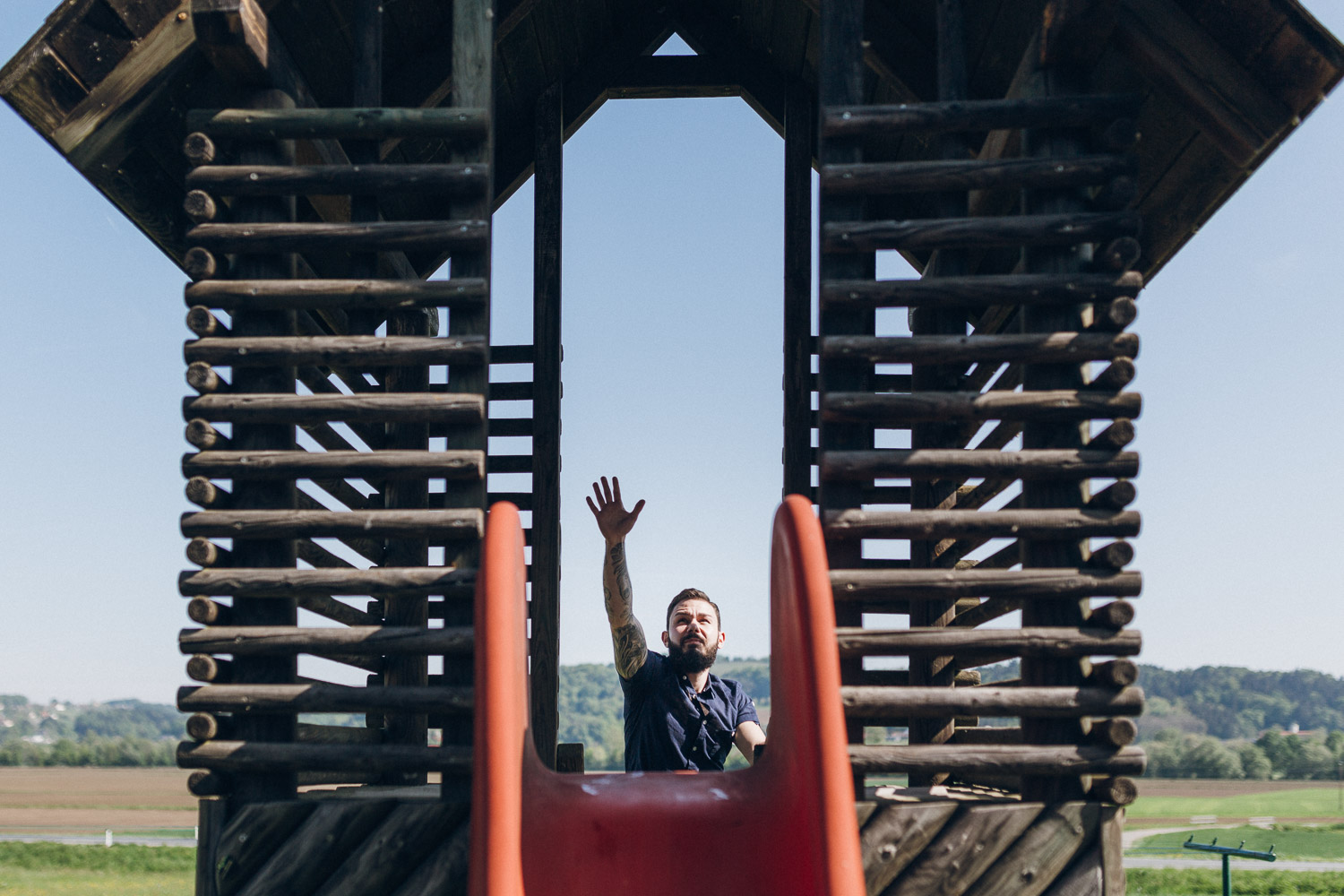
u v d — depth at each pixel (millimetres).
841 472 2844
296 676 2822
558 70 5285
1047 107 2996
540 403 5043
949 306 2969
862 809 2654
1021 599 2844
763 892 2340
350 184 3000
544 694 4824
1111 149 2979
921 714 2705
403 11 3758
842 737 2143
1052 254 2994
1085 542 2848
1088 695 2697
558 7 4852
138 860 43500
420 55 3965
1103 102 2988
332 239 2975
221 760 2691
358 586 2785
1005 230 2941
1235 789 123438
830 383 2961
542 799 2531
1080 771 2658
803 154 5195
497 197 5395
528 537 4961
